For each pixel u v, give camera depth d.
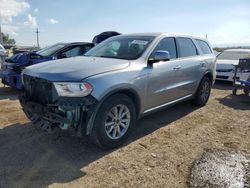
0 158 3.41
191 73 5.33
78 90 3.19
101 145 3.56
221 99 7.11
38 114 3.54
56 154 3.55
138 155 3.59
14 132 4.26
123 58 4.18
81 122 3.22
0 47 14.45
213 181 2.97
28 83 3.76
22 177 2.99
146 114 4.33
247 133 4.51
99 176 3.05
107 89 3.36
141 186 2.87
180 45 5.15
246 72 7.70
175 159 3.49
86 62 3.84
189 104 6.32
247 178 3.04
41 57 7.00
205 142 4.08
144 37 4.62
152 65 4.18
